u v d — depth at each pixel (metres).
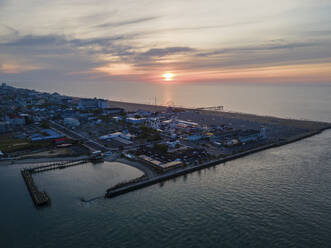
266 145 176.12
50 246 69.12
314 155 155.50
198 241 70.56
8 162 136.50
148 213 85.31
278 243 69.94
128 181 110.81
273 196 97.88
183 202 93.25
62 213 85.88
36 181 113.12
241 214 84.56
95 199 95.88
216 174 122.69
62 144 170.00
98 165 133.50
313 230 75.94
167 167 124.75
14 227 78.06
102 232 75.00
